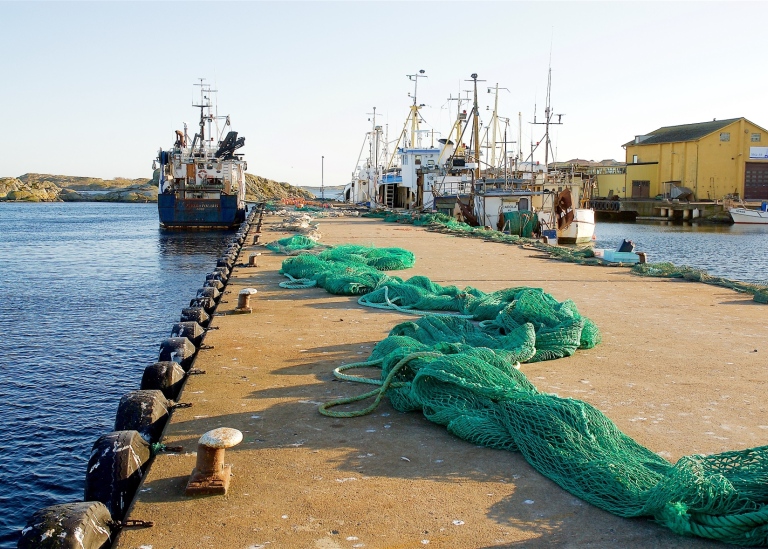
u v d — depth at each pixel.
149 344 14.05
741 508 3.87
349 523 4.05
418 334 8.02
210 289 12.80
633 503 4.14
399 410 5.98
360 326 9.65
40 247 37.78
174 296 20.44
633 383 6.87
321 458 4.99
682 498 3.93
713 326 9.75
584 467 4.50
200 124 55.34
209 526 4.02
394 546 3.79
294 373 7.20
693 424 5.71
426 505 4.27
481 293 11.41
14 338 14.48
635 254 18.38
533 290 9.67
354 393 6.52
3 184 167.50
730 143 70.38
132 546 3.80
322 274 13.38
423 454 5.06
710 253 36.72
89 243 40.62
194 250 36.22
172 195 49.03
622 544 3.81
